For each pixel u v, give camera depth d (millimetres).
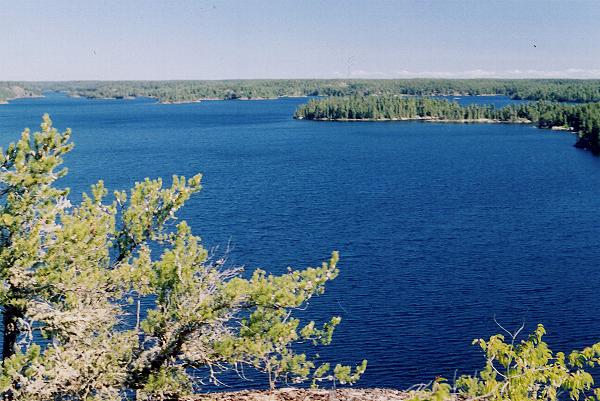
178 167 146875
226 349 13984
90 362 13672
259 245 75062
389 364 42438
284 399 13664
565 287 60531
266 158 168375
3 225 14102
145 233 16156
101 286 15148
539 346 10508
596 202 107188
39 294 14250
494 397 10188
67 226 14984
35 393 12883
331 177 136500
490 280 62531
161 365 14180
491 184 127375
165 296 14367
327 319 50781
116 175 129875
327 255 71250
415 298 56469
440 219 92812
